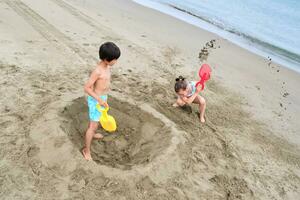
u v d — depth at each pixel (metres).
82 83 3.64
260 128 3.62
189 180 2.58
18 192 2.21
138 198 2.32
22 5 5.46
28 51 4.09
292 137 3.58
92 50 4.46
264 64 5.40
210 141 3.14
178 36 5.84
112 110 3.20
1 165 2.39
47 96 3.26
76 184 2.33
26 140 2.63
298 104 4.30
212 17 7.65
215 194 2.53
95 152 2.73
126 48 4.79
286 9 9.23
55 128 2.66
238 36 6.62
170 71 4.40
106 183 2.36
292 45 6.60
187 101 3.37
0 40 4.16
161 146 2.77
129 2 7.39
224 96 4.12
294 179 2.94
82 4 6.31
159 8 7.50
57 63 3.97
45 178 2.34
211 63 5.00
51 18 5.22
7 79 3.43
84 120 3.01
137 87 3.82
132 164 2.59
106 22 5.66
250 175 2.85
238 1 9.53
